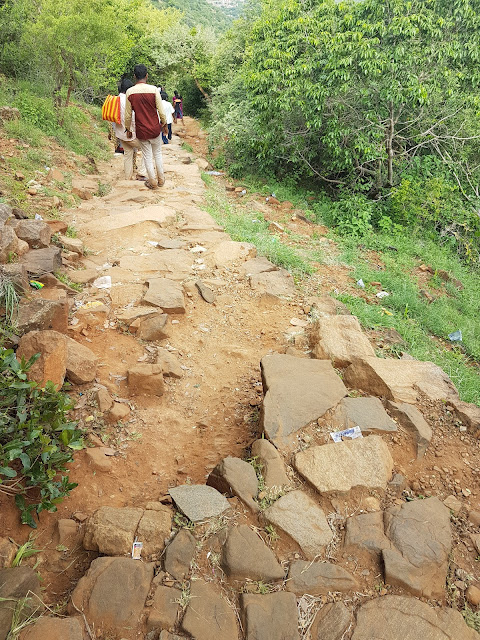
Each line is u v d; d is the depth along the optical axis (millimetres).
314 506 2816
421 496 3098
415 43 8836
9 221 5219
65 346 3342
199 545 2527
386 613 2338
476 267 8781
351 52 8844
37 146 9180
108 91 18750
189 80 24828
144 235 6535
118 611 2188
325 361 4004
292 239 7883
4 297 3688
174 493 2822
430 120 9633
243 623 2230
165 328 4500
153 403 3744
